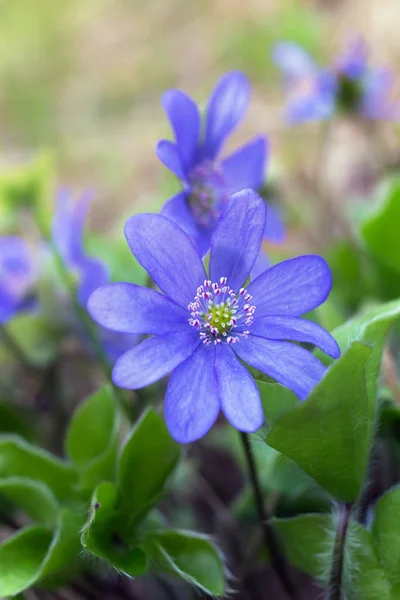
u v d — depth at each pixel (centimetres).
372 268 18
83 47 48
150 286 15
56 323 18
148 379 12
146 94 41
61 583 14
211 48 42
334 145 30
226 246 13
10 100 43
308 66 24
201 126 16
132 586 17
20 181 18
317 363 12
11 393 20
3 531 17
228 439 18
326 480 13
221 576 13
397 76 32
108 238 25
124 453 13
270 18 39
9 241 18
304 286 13
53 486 15
